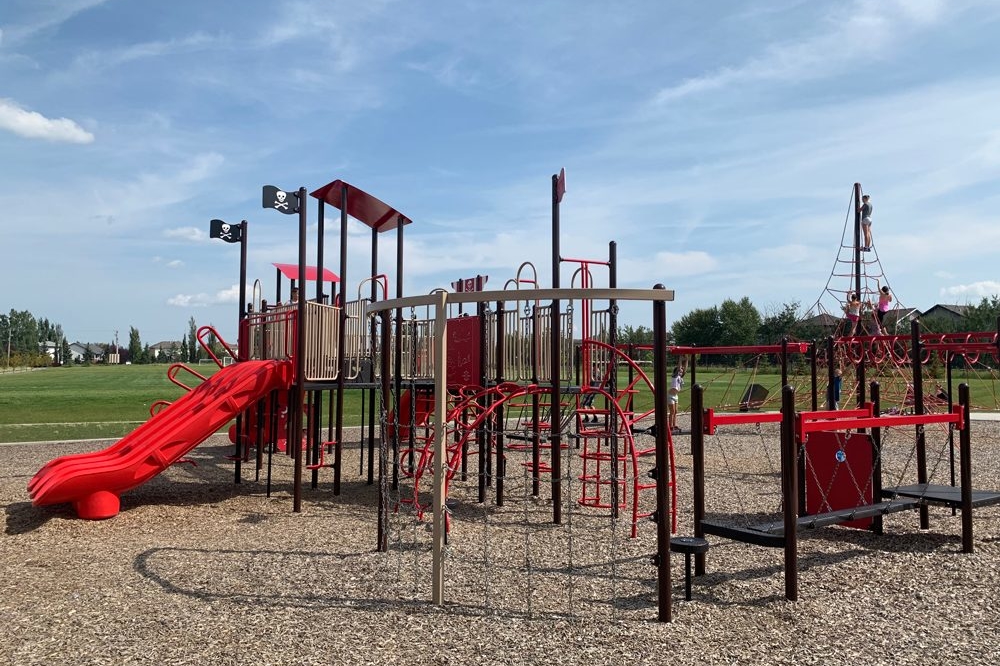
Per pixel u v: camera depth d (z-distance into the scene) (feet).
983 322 180.75
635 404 79.30
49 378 197.98
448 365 35.47
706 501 29.66
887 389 63.72
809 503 25.17
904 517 26.11
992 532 23.72
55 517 25.93
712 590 17.31
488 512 27.76
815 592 17.17
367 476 36.45
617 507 27.09
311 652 13.47
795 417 17.21
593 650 13.52
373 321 33.55
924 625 14.93
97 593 17.17
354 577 18.43
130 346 479.41
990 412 74.54
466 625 14.84
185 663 13.01
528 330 29.43
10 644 13.94
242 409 28.94
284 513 27.48
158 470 27.22
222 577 18.51
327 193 33.53
